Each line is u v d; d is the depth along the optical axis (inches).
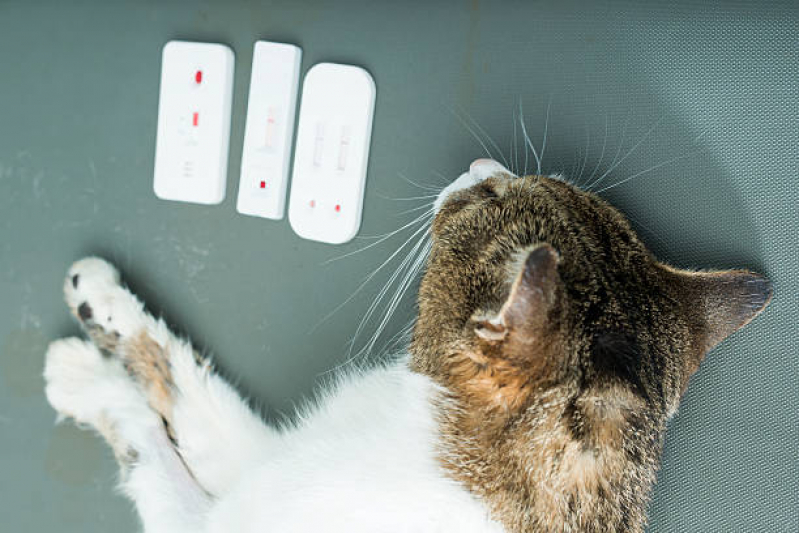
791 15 15.6
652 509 16.0
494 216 14.8
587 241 14.4
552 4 16.3
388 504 15.1
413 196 16.7
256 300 17.3
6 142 18.1
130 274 17.8
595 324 13.9
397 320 16.7
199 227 17.5
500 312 13.2
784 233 15.7
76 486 17.9
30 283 18.1
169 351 17.5
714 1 15.9
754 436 15.7
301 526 15.5
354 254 16.9
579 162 16.3
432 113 16.6
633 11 16.1
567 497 14.2
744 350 15.8
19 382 18.1
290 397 17.2
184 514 17.3
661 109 16.1
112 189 17.8
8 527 18.1
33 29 18.0
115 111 17.8
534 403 14.0
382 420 16.1
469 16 16.5
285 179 17.1
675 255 16.0
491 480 14.6
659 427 14.5
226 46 17.2
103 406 17.7
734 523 15.8
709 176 15.9
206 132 17.3
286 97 16.9
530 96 16.4
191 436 17.4
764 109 15.7
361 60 16.8
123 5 17.7
